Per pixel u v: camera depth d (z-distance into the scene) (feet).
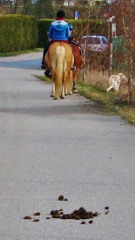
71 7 191.01
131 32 70.44
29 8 261.24
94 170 39.29
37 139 49.96
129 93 71.46
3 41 211.82
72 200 32.48
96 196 33.32
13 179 36.81
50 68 76.64
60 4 224.74
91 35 104.58
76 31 106.63
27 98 78.07
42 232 27.50
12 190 34.37
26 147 46.55
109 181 36.55
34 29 239.30
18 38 222.69
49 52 75.82
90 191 34.32
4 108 68.23
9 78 111.96
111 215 30.04
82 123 58.59
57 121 59.62
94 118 61.93
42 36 247.29
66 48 75.66
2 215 29.86
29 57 198.08
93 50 99.81
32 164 40.81
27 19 231.30
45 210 30.71
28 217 29.45
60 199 32.55
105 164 41.06
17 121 59.06
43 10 261.44
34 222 28.89
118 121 60.18
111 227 28.27
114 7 78.54
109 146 47.37
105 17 89.76
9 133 52.44
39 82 103.60
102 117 62.75
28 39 232.73
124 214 30.19
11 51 217.97
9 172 38.55
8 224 28.55
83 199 32.71
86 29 104.42
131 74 71.46
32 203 31.89
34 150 45.47
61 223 28.76
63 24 76.18
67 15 183.11
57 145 47.52
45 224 28.60
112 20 84.28
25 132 53.11
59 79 75.97
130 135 52.34
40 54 214.48
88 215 29.86
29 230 27.76
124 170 39.37
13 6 262.06
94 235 27.20
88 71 98.89
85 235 27.17
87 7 113.29
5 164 40.75
